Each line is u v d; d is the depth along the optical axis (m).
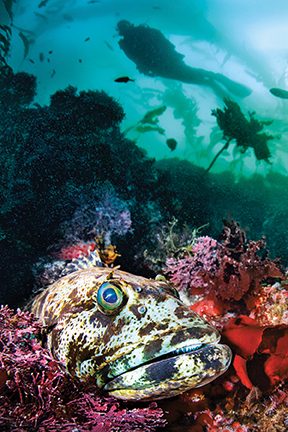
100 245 0.70
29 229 0.72
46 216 0.73
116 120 0.95
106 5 2.21
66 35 2.21
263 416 0.30
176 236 0.77
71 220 0.73
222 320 0.45
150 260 0.75
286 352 0.33
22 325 0.28
